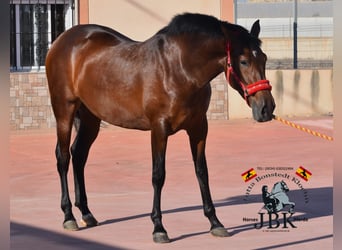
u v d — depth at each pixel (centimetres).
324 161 1555
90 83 1043
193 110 973
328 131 1933
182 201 1221
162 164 973
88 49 1059
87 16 2056
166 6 2097
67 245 968
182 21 967
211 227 1013
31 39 2064
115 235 1016
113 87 1012
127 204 1202
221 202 1206
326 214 1114
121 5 2073
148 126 1005
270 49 2381
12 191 1316
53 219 1112
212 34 948
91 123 1097
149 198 1246
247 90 923
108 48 1043
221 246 955
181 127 980
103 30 1084
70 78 1075
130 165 1552
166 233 982
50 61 1102
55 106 1095
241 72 926
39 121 2052
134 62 997
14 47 2053
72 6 2061
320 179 1371
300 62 2378
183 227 1057
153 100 970
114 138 1909
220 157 1623
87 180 1404
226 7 2123
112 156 1659
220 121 2131
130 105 1000
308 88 2186
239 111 2147
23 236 1017
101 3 2064
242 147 1747
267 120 916
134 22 2081
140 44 1019
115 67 1015
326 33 2517
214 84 2131
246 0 2497
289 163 1538
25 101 2038
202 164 1015
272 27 2505
